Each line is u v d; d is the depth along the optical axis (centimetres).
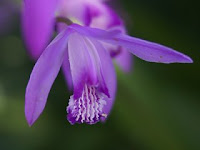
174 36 28
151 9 29
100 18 22
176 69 27
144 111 26
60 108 30
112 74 20
